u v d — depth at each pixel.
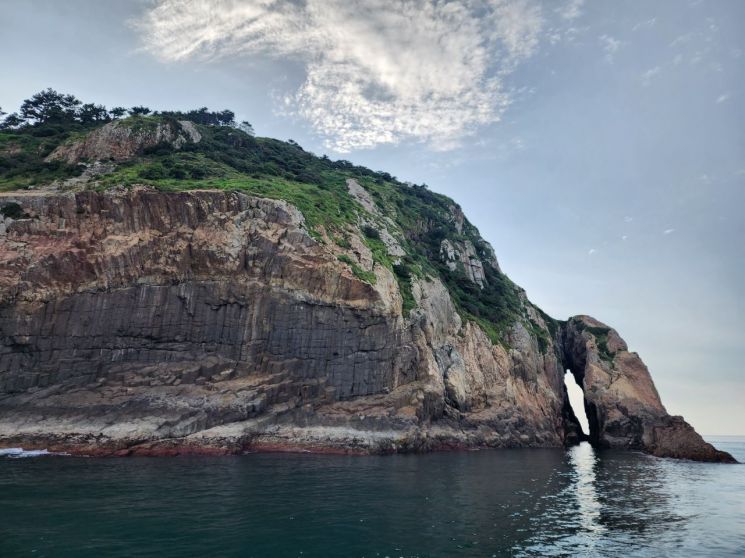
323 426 46.88
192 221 50.97
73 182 57.09
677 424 69.94
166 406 42.56
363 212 72.12
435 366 57.66
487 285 92.94
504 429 62.84
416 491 28.88
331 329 51.19
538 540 20.33
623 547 19.95
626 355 86.31
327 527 20.66
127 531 18.94
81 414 41.09
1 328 43.03
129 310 46.56
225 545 17.89
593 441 80.50
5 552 16.39
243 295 49.53
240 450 42.28
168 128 73.06
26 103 88.69
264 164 77.25
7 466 32.38
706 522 24.95
